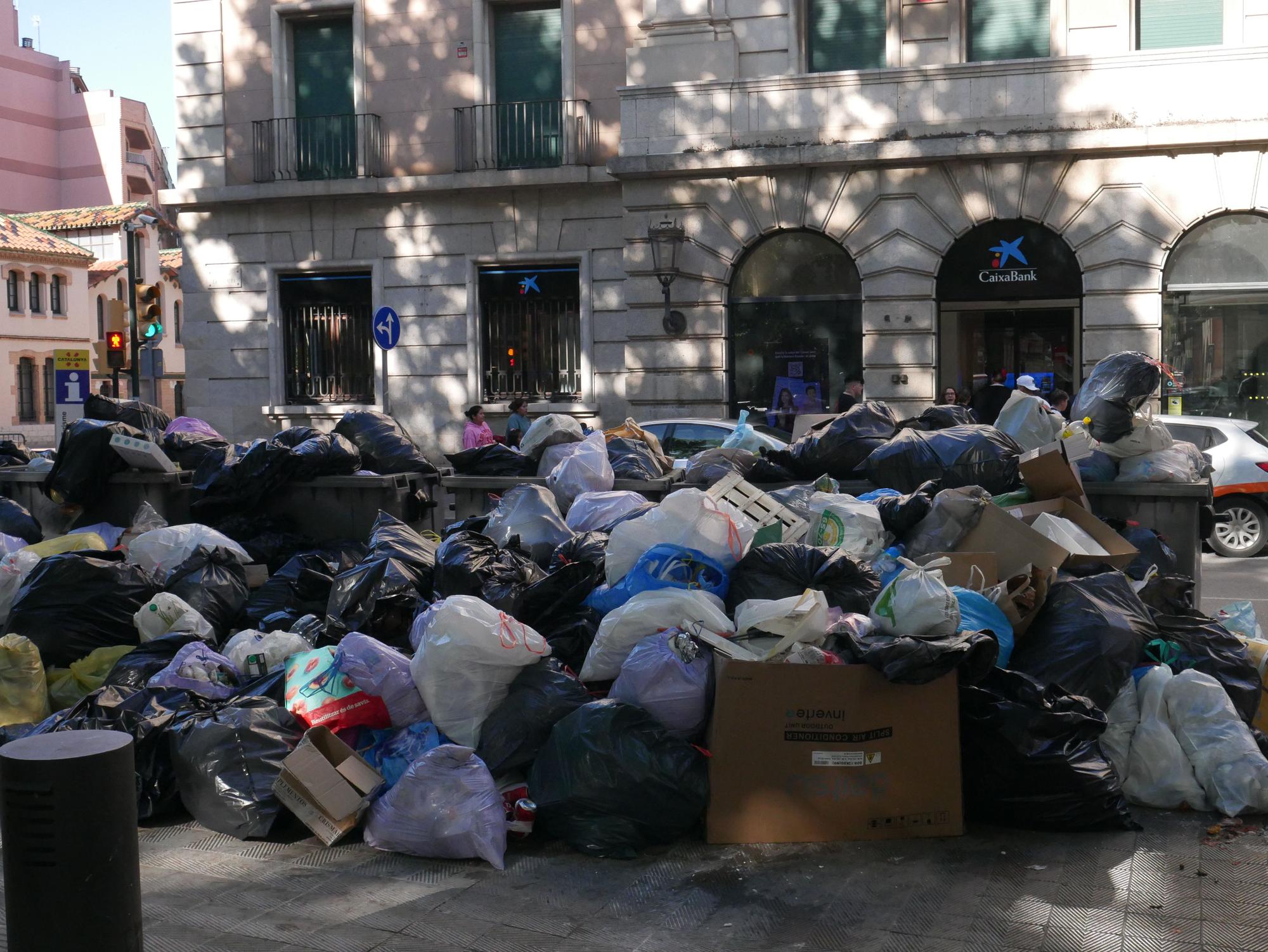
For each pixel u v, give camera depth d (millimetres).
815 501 6691
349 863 4965
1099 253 16953
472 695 5312
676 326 18547
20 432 52375
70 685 6602
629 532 6035
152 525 8422
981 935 4203
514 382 20297
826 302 18203
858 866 4777
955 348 17875
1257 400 16688
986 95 17203
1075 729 5102
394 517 8516
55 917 3246
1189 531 7418
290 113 21250
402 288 20594
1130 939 4141
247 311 21391
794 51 17984
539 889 4668
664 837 5004
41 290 53875
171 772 5523
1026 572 5859
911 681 4957
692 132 18266
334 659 5637
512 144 20125
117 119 73375
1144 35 17016
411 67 20469
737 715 5008
